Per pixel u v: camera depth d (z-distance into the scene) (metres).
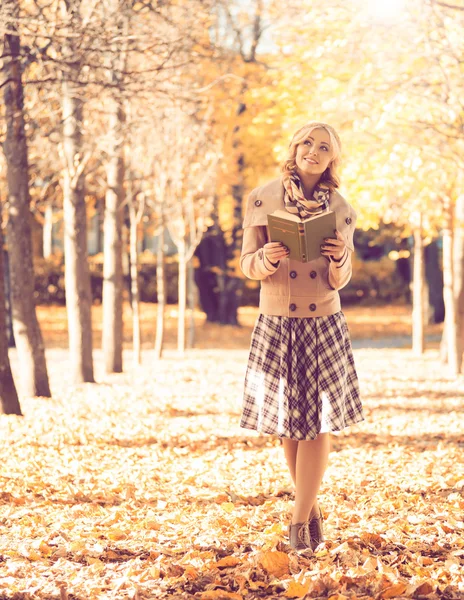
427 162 11.75
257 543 4.15
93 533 4.43
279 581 3.51
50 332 26.94
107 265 15.84
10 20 7.87
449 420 9.81
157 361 18.55
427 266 30.61
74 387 13.34
